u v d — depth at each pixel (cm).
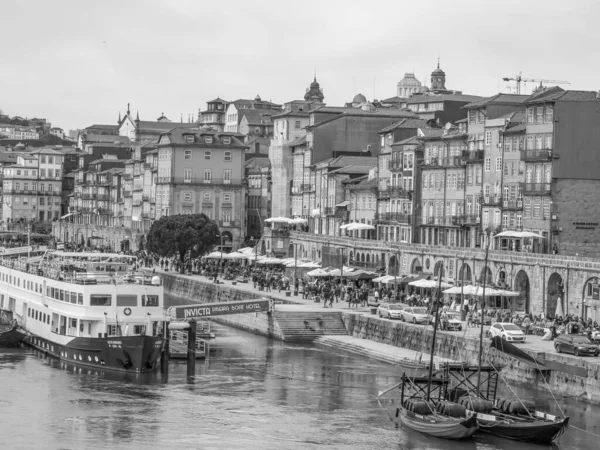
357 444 11000
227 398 12838
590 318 15938
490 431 11194
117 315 14725
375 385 13625
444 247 19638
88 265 16350
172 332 16600
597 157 19275
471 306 17062
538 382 13175
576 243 19212
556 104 19150
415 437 11269
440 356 14900
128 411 12138
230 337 17800
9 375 13938
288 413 12169
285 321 17488
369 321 16875
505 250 19350
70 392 13000
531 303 17250
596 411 12100
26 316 16562
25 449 10675
